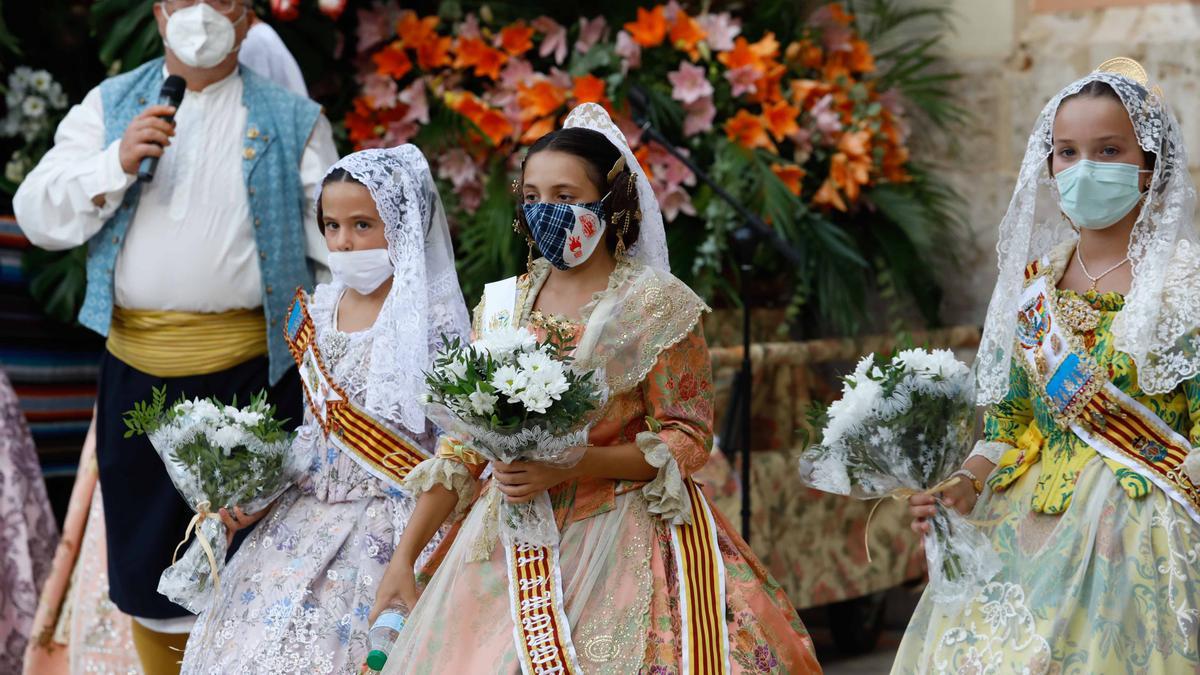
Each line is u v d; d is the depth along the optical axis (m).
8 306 17.89
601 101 16.97
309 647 11.02
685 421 9.98
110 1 17.36
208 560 11.30
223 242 14.11
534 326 10.01
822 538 17.25
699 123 17.22
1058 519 9.44
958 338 18.52
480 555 9.88
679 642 9.59
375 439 11.53
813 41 18.47
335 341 11.77
